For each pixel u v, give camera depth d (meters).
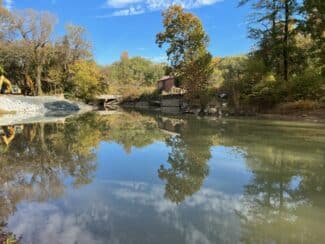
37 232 4.86
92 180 7.95
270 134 15.06
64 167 9.38
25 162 10.02
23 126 20.89
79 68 55.50
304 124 18.72
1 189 7.19
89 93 57.53
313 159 9.80
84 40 57.09
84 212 5.71
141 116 30.44
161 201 6.32
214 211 5.77
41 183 7.67
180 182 7.70
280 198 6.47
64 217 5.48
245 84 29.05
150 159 10.48
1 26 47.66
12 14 48.31
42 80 54.75
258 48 30.28
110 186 7.40
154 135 16.28
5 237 4.67
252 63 28.75
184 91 39.91
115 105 61.91
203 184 7.54
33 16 50.03
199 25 44.25
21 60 51.19
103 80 62.84
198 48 43.47
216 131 16.88
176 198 6.50
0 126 20.73
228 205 6.07
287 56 27.81
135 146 13.09
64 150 12.19
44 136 16.08
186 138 14.78
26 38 50.25
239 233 4.83
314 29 24.77
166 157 10.74
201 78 34.28
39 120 25.73
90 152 11.82
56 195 6.72
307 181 7.61
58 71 54.78
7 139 14.92
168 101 46.62
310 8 23.81
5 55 48.78
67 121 24.94
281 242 4.52
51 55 53.03
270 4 28.12
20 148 12.52
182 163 9.77
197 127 19.14
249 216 5.50
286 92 25.56
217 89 32.72
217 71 39.31
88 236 4.72
